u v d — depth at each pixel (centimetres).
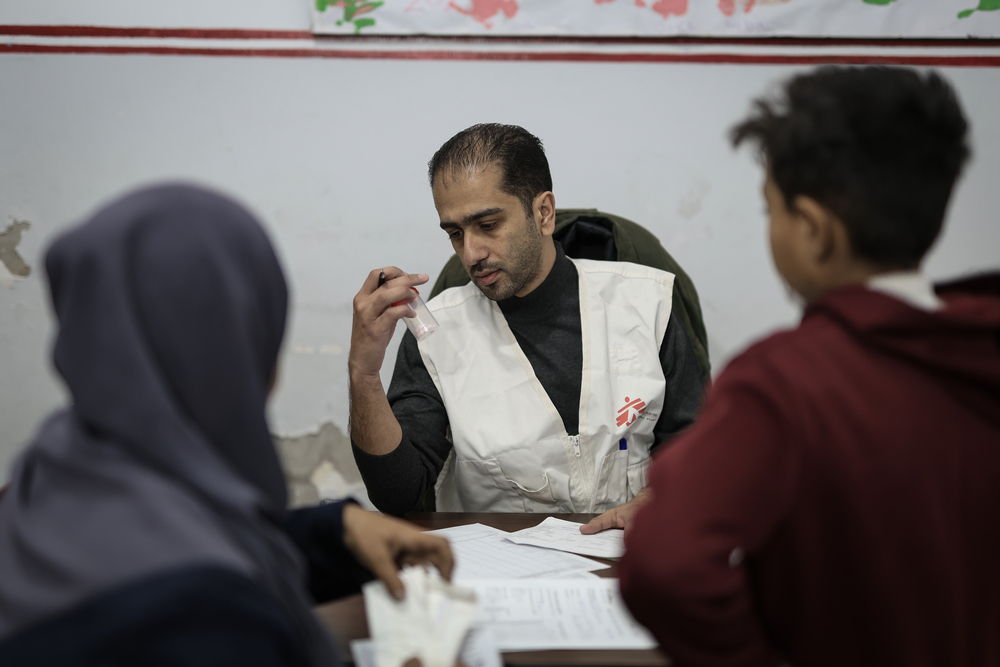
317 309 222
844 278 70
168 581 49
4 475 221
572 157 219
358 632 94
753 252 224
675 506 62
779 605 68
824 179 66
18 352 219
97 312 56
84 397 57
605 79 216
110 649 47
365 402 143
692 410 161
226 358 59
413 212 219
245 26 211
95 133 213
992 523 64
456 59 213
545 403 154
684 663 66
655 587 61
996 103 217
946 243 226
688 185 221
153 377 56
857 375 64
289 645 52
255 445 61
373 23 209
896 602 63
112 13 209
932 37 212
